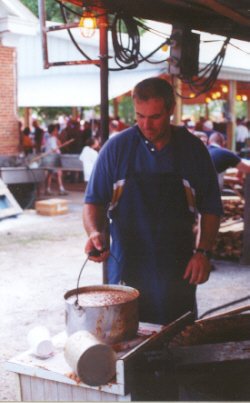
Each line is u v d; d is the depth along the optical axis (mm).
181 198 2906
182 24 4910
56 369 2109
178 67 5605
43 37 5121
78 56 18547
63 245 9547
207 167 2932
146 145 2883
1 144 15703
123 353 2164
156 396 2074
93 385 1985
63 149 19797
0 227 11219
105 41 4695
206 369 2076
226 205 9578
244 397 2090
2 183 12492
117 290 2467
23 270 7918
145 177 2881
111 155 2924
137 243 2951
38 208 12758
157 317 2963
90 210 2941
